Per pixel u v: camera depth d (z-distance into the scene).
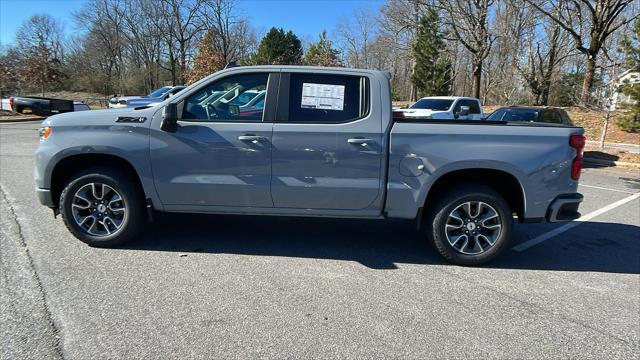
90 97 53.53
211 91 4.34
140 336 2.93
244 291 3.65
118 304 3.34
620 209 7.10
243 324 3.13
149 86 57.91
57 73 34.91
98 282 3.70
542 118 12.52
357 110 4.25
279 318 3.23
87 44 64.94
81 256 4.25
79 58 65.19
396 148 4.17
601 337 3.15
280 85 4.29
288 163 4.22
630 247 5.16
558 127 4.27
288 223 5.64
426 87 38.72
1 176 7.89
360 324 3.20
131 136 4.25
